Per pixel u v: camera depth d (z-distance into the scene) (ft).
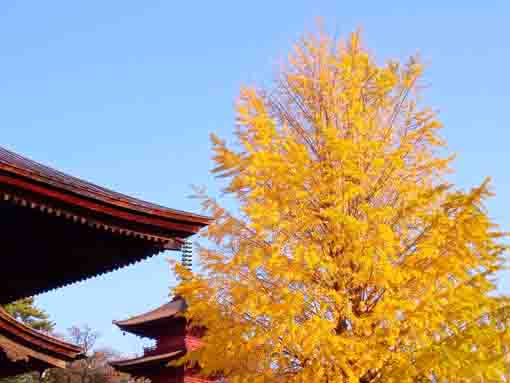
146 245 23.07
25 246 22.61
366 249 29.04
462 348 26.16
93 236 22.18
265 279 31.94
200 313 31.65
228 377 31.73
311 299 30.14
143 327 89.61
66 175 22.79
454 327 27.22
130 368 85.97
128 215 21.63
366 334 28.76
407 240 32.48
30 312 143.74
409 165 34.68
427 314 27.32
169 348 85.10
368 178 33.50
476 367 25.55
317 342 27.45
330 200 31.58
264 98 37.99
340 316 30.37
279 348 28.55
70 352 26.32
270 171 32.83
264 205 31.83
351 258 29.89
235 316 31.27
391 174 33.86
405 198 33.60
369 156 33.88
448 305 27.86
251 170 32.55
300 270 30.22
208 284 31.83
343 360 26.99
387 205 33.94
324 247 31.94
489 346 26.66
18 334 24.35
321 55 38.11
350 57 36.47
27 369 27.58
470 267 29.35
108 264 24.64
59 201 20.11
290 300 28.07
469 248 29.17
